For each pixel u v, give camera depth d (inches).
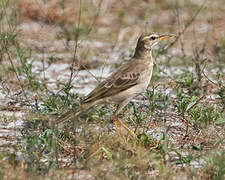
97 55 706.2
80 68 657.0
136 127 439.2
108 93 447.5
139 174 361.1
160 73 633.0
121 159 372.5
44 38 697.0
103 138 409.1
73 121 412.2
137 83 461.7
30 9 768.3
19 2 772.0
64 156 397.1
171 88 581.3
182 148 423.2
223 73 628.4
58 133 420.8
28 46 682.2
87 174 362.6
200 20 838.5
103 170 367.6
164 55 701.3
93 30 776.9
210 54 695.1
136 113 493.0
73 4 818.2
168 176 355.6
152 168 377.1
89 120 456.8
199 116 466.9
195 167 382.9
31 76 558.3
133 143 409.1
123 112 496.4
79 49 685.9
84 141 414.9
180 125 471.8
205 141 434.0
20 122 468.8
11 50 626.5
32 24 754.2
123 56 681.0
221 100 533.6
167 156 383.9
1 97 529.3
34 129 433.1
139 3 917.2
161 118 485.1
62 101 495.5
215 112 484.1
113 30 812.6
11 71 589.3
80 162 377.7
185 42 754.2
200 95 558.6
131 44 759.7
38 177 344.8
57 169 365.7
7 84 568.1
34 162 370.9
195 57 611.5
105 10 840.3
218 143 417.7
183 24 804.0
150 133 453.1
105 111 487.8
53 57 630.5
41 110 488.4
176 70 642.8
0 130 449.4
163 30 807.1
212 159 376.2
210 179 363.9
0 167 359.6
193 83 575.2
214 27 772.6
